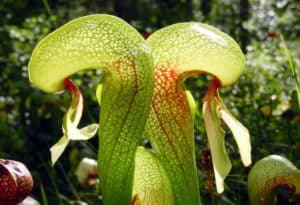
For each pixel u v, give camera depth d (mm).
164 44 360
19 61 1162
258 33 1256
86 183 668
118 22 343
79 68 347
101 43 341
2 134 982
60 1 2469
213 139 360
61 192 820
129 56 342
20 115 1061
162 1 2025
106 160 359
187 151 374
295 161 643
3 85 1128
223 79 360
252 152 688
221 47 353
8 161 417
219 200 576
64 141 354
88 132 375
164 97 368
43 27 1326
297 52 1223
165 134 373
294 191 427
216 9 1854
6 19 1765
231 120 365
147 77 344
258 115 733
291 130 718
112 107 352
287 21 1371
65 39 341
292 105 764
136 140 354
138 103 348
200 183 613
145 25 1563
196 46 356
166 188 387
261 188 426
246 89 830
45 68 346
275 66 929
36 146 998
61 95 998
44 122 1040
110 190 359
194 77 907
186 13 1688
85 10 2416
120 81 346
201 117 681
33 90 1056
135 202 392
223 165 355
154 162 387
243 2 1543
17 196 407
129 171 357
